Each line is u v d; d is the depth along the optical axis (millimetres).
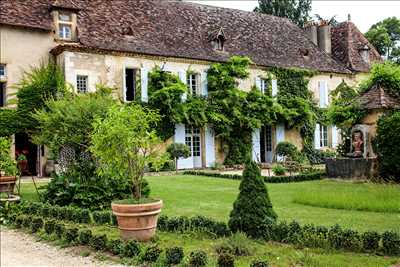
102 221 10367
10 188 14328
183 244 8375
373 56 35750
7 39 22438
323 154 31203
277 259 7230
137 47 25047
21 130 21922
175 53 26109
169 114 25141
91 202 12438
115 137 9000
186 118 25328
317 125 31422
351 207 11656
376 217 10414
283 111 29188
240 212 8688
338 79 32875
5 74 22406
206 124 26844
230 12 32250
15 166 14828
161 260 7262
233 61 27547
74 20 24062
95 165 13078
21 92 22125
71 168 13367
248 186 8742
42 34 23344
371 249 7605
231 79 27141
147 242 8594
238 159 28047
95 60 23719
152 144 9719
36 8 23828
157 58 25531
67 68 22844
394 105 18562
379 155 17938
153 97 24703
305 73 31016
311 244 7914
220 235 8766
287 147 28156
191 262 6922
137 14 27406
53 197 12898
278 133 29984
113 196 12758
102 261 7586
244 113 27844
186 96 26031
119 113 9297
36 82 22281
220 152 27922
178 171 24375
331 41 35969
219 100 27031
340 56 34625
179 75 26250
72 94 15594
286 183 18359
